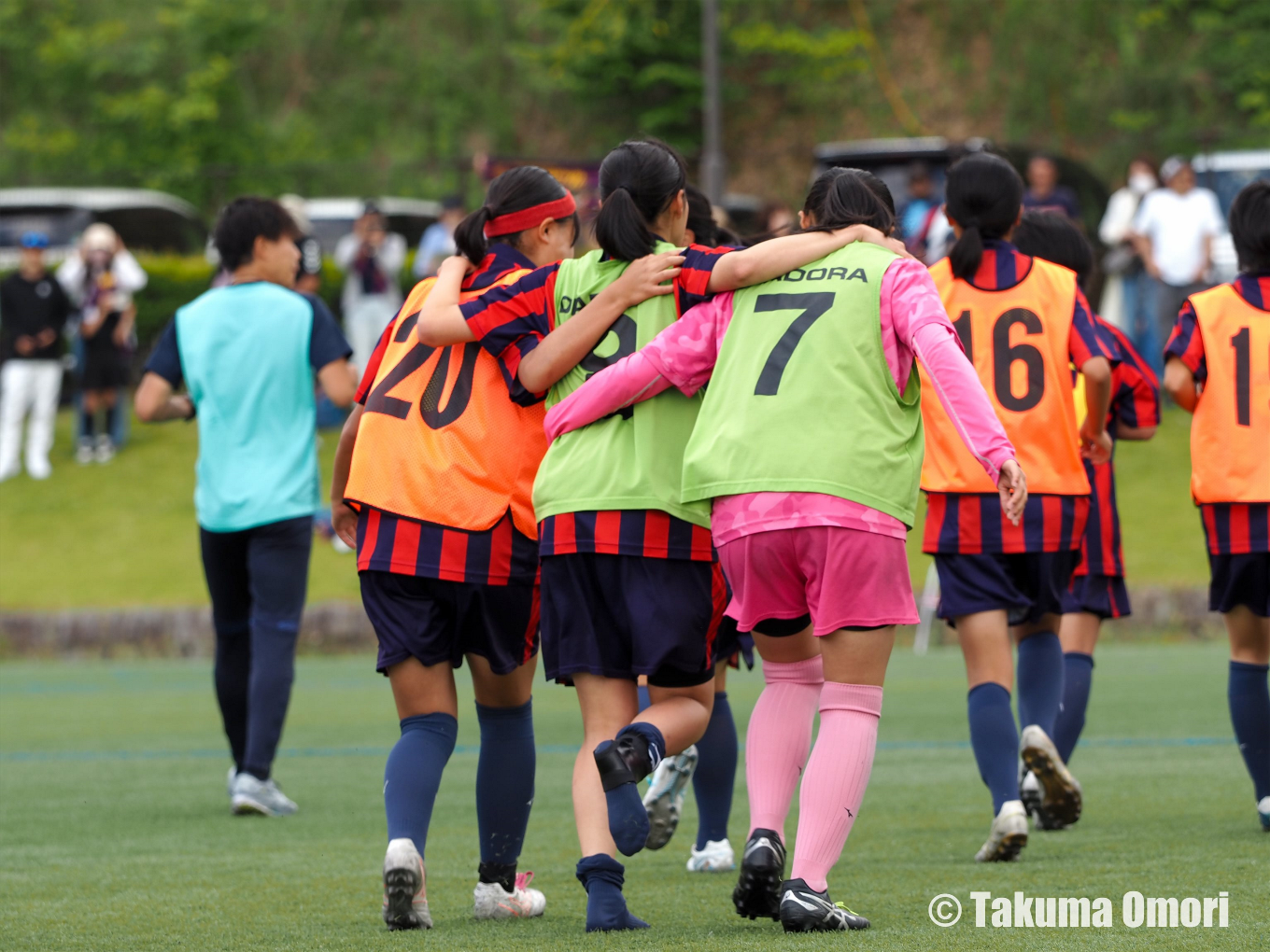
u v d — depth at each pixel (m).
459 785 23.67
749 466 12.50
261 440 21.89
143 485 61.31
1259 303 18.02
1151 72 94.62
